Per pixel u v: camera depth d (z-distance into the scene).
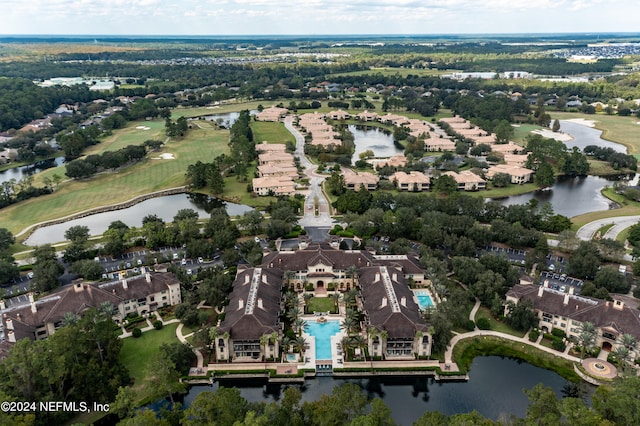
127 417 142.12
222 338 176.12
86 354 162.25
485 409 162.62
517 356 184.12
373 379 175.12
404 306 192.12
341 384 172.75
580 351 183.25
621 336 176.25
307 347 187.38
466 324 196.38
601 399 139.25
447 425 128.38
